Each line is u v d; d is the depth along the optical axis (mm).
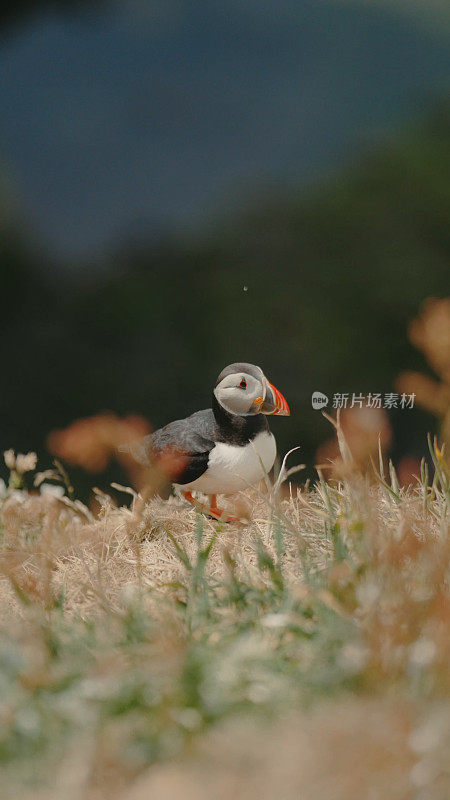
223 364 16828
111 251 20891
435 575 3887
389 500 5316
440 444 5488
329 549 4867
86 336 17812
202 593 4281
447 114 23734
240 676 3508
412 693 3361
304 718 3326
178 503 6043
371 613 3668
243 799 3008
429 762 3016
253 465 5355
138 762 3191
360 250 19516
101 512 6070
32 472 12914
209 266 19891
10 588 4953
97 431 5105
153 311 18547
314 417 14836
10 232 20516
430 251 19359
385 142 22906
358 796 2988
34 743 3287
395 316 17594
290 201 21672
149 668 3611
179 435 5391
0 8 24703
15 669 3643
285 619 3873
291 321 17828
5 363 16984
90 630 4137
